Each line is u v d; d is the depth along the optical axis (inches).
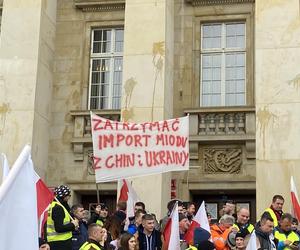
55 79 703.1
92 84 714.8
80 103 695.7
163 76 563.2
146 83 564.4
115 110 673.0
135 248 312.5
